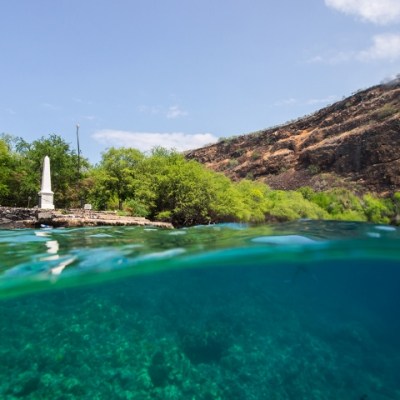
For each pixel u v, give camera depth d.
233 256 9.23
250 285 12.58
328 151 69.19
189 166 24.20
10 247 8.37
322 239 9.15
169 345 7.19
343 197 47.16
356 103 78.31
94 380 5.57
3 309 8.13
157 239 9.88
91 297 9.36
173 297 10.70
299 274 12.43
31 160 31.05
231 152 95.75
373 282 14.58
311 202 40.56
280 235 9.99
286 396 5.68
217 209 22.25
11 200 29.73
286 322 9.70
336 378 6.46
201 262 9.36
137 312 9.04
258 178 79.00
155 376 5.86
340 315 12.27
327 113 82.62
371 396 5.87
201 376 6.03
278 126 92.38
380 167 60.00
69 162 30.44
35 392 5.14
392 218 46.59
